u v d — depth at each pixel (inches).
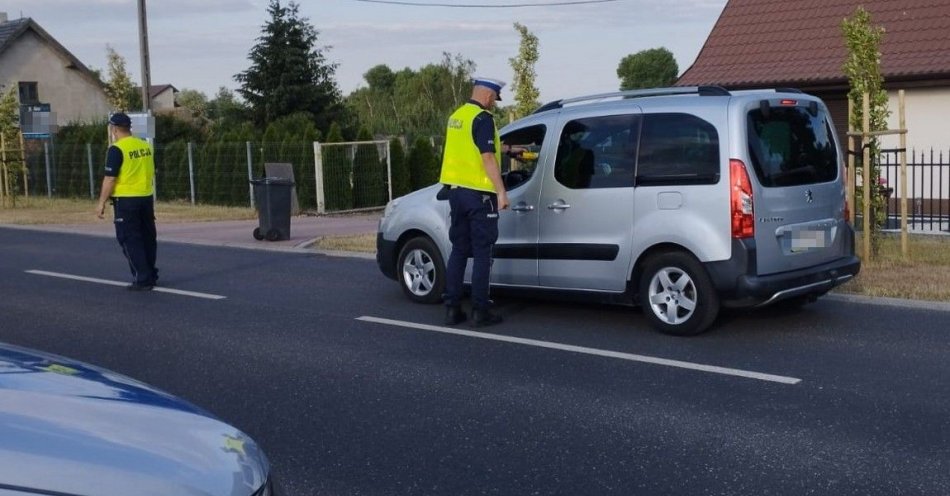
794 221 330.6
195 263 552.1
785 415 249.0
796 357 304.3
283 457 227.1
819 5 927.0
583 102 363.9
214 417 148.2
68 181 1206.9
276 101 1640.0
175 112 1772.9
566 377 288.2
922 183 658.8
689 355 309.1
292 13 1662.2
